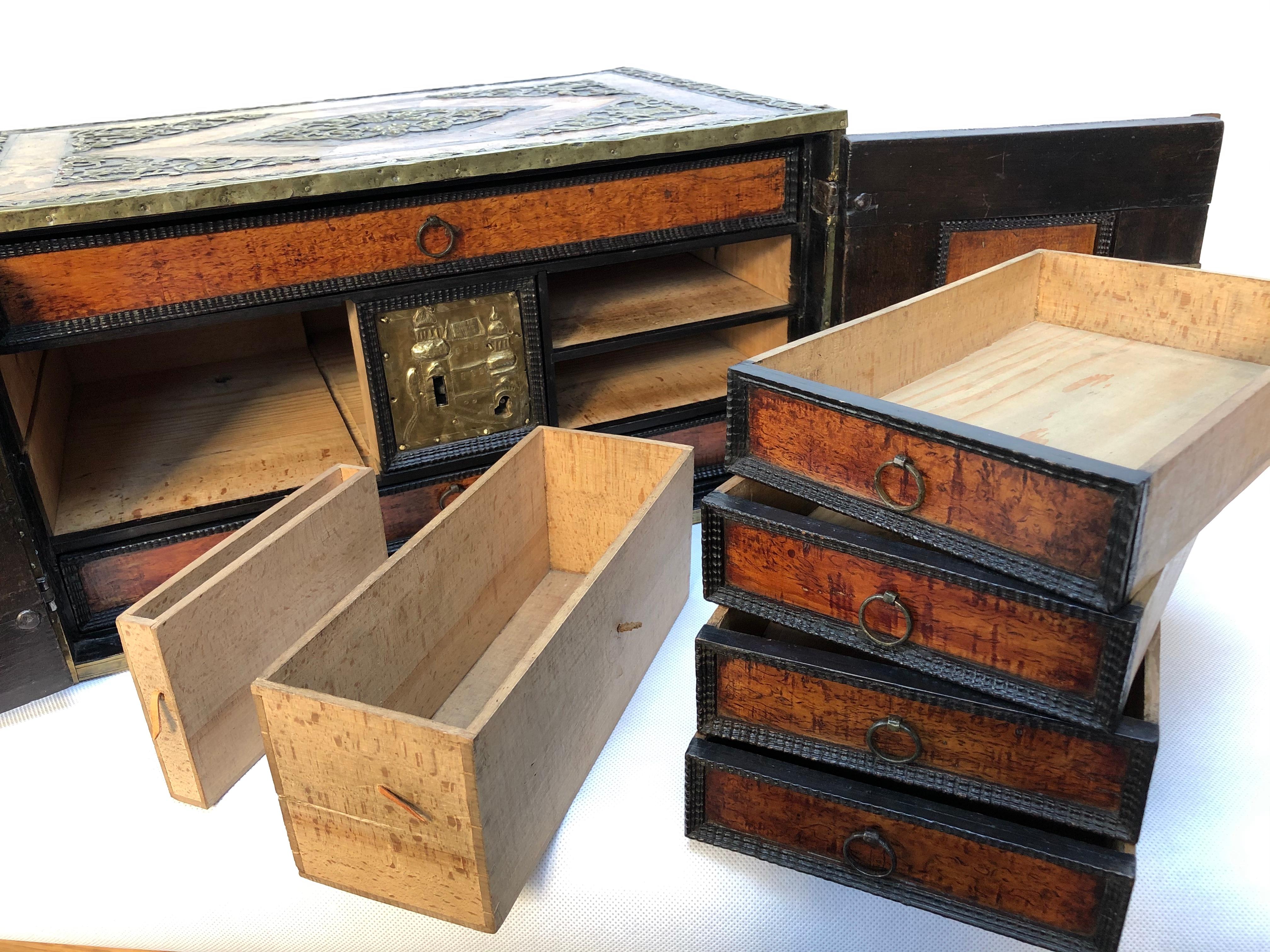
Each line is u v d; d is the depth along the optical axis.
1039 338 2.01
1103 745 1.28
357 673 1.56
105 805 1.71
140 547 1.99
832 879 1.52
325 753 1.33
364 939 1.57
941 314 1.84
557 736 1.52
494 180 2.00
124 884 1.58
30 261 1.73
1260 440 1.42
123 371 2.64
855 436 1.39
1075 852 1.33
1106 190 2.37
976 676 1.34
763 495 1.62
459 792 1.28
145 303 1.83
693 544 2.37
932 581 1.33
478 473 2.23
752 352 2.67
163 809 1.69
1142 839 1.56
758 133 2.13
